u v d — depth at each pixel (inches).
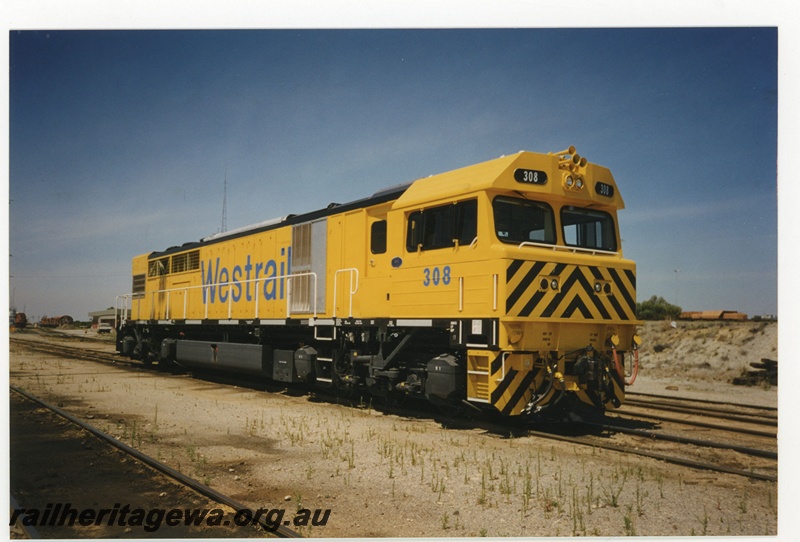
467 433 378.6
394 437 367.6
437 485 274.1
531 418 390.6
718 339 838.5
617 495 255.9
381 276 447.8
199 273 757.9
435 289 398.9
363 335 465.1
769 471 299.6
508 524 231.3
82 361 949.8
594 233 415.8
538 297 366.0
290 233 585.6
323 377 532.1
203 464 315.9
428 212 414.6
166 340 789.2
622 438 373.1
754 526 229.8
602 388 387.5
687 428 412.5
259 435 381.1
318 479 288.7
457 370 385.7
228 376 736.3
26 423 425.7
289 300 571.8
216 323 684.7
